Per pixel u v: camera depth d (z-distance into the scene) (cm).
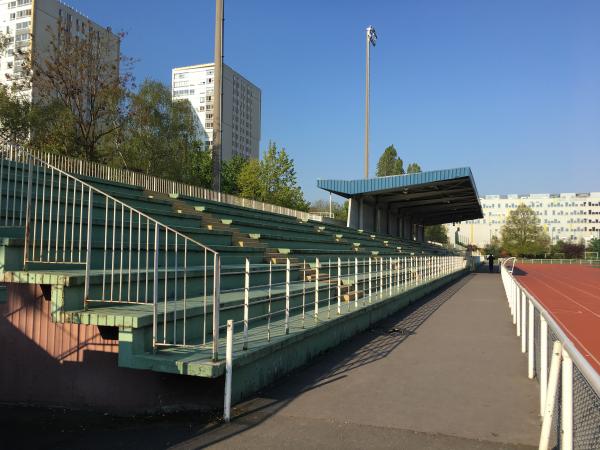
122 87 3200
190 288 843
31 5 7912
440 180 3378
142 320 560
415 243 5072
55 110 3044
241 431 505
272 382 685
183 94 12525
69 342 637
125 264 866
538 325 717
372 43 4531
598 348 1113
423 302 1850
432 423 536
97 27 8488
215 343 544
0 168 738
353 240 2948
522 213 9888
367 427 520
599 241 11112
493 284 2997
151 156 4134
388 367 791
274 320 914
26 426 559
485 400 623
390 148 7656
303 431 506
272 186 4966
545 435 430
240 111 13212
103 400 620
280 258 1395
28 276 588
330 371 757
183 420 550
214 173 2281
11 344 656
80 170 1440
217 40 2320
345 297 1280
